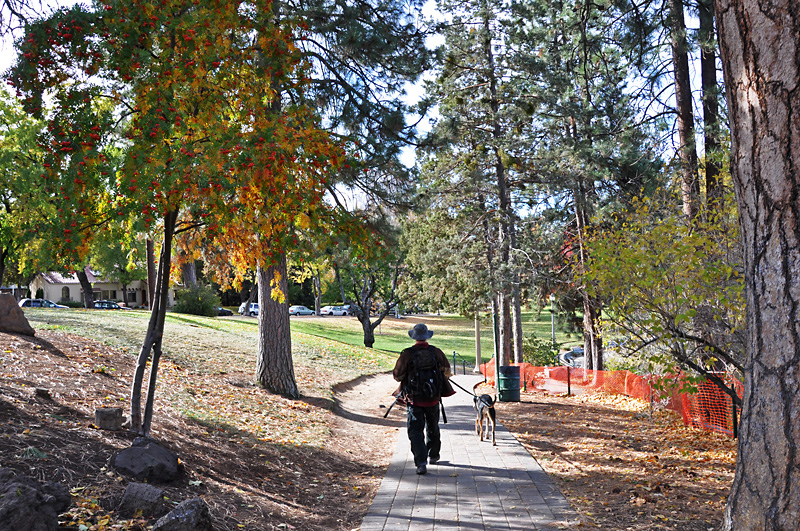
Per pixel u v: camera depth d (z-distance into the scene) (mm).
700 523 5586
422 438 7918
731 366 10727
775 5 3035
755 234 3166
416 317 89062
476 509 6141
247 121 6902
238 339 25188
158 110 5969
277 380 15086
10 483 3844
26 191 26156
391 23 14414
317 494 7234
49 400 7547
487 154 25281
